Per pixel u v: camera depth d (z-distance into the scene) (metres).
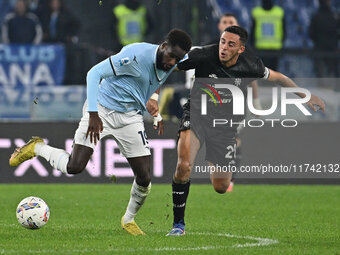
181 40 24.08
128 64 24.64
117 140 25.92
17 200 40.72
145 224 31.84
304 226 31.25
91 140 24.20
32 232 27.44
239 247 23.73
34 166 50.75
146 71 24.92
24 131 50.28
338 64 63.22
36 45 62.88
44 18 66.38
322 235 28.00
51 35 66.25
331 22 67.50
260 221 33.16
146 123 50.44
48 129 50.31
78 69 63.44
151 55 24.72
